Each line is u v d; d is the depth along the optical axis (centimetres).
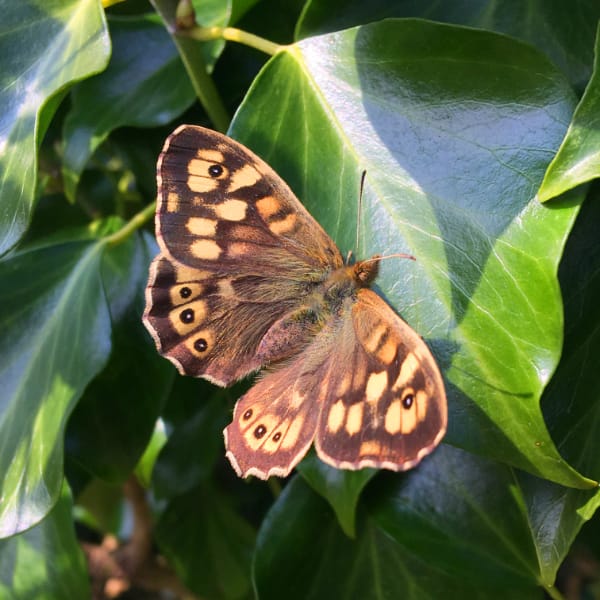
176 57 11
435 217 8
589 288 8
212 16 10
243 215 9
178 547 14
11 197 8
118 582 16
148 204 12
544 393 8
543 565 8
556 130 8
